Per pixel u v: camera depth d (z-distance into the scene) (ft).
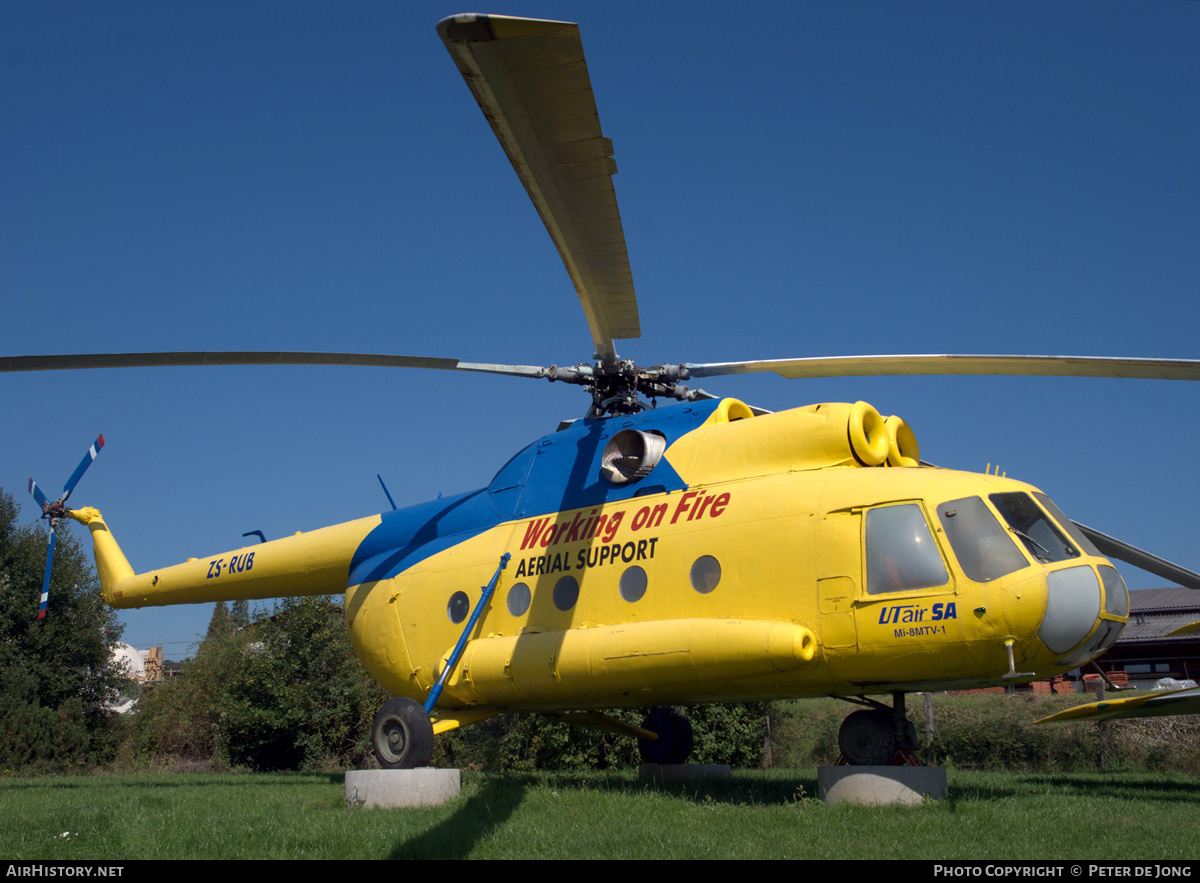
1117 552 32.12
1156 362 25.52
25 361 31.86
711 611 29.81
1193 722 52.80
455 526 39.68
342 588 45.98
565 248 24.77
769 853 20.43
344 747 73.72
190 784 45.85
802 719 72.74
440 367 34.30
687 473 32.60
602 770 62.28
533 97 18.40
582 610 33.04
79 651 94.79
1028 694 68.54
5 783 49.75
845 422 29.91
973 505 27.07
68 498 58.65
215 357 32.50
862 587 27.27
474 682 34.78
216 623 119.34
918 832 22.81
